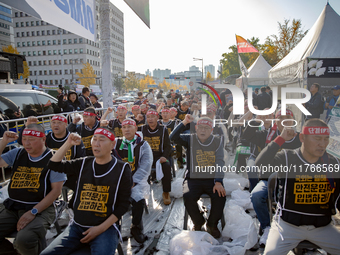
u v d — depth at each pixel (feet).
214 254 7.57
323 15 22.33
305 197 6.28
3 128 14.48
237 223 8.93
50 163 6.85
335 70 18.78
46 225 7.50
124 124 10.33
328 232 6.24
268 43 76.54
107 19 20.74
